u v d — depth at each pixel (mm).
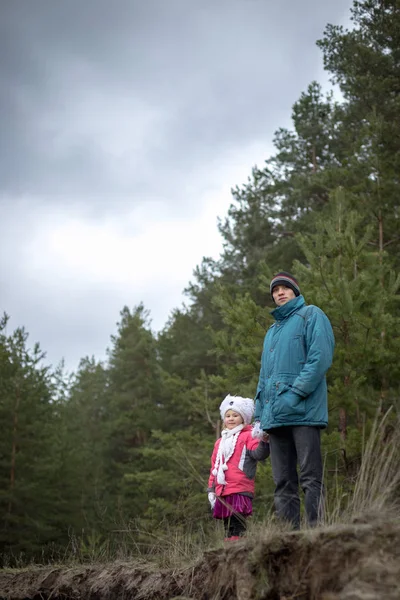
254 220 24016
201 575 4480
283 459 4984
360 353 8977
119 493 25953
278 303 5395
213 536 5281
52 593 6254
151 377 31094
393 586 2844
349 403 8867
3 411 23297
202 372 18125
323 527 3654
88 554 6777
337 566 3258
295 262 10109
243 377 10188
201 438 17281
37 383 26406
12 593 6672
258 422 5289
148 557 5832
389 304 9680
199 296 25656
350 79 18734
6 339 27391
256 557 3688
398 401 8695
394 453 4656
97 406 37688
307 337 5008
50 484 24125
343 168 17297
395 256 13531
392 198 14016
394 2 18578
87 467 28469
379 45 18938
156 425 27906
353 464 8578
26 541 20094
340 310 8922
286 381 4938
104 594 5625
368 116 15602
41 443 23797
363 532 3271
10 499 21781
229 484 5578
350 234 9898
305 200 22359
